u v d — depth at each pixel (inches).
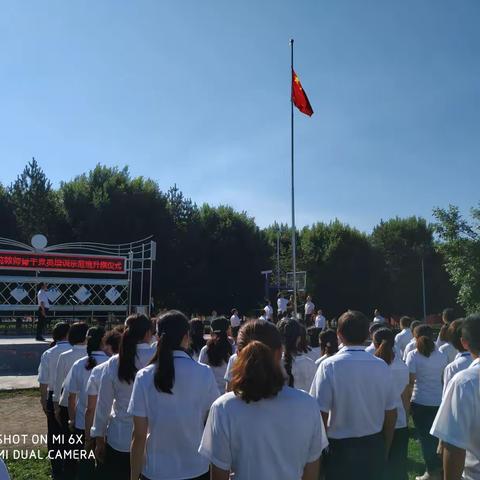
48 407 233.6
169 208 1421.0
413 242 2089.1
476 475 100.7
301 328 184.5
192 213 1509.6
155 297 1398.9
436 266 1989.4
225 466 97.3
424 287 1871.3
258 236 1593.3
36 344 593.6
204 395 130.3
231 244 1489.9
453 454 99.3
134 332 157.5
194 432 127.8
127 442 153.4
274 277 1710.1
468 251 904.9
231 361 193.0
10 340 650.2
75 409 192.7
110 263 872.3
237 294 1525.6
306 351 186.1
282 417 96.3
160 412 125.3
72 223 1275.8
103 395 157.2
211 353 221.5
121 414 154.7
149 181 1441.9
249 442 95.3
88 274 1175.6
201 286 1432.1
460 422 99.7
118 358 157.8
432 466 229.1
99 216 1268.5
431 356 233.9
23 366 582.2
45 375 233.1
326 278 1798.7
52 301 831.7
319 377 149.6
